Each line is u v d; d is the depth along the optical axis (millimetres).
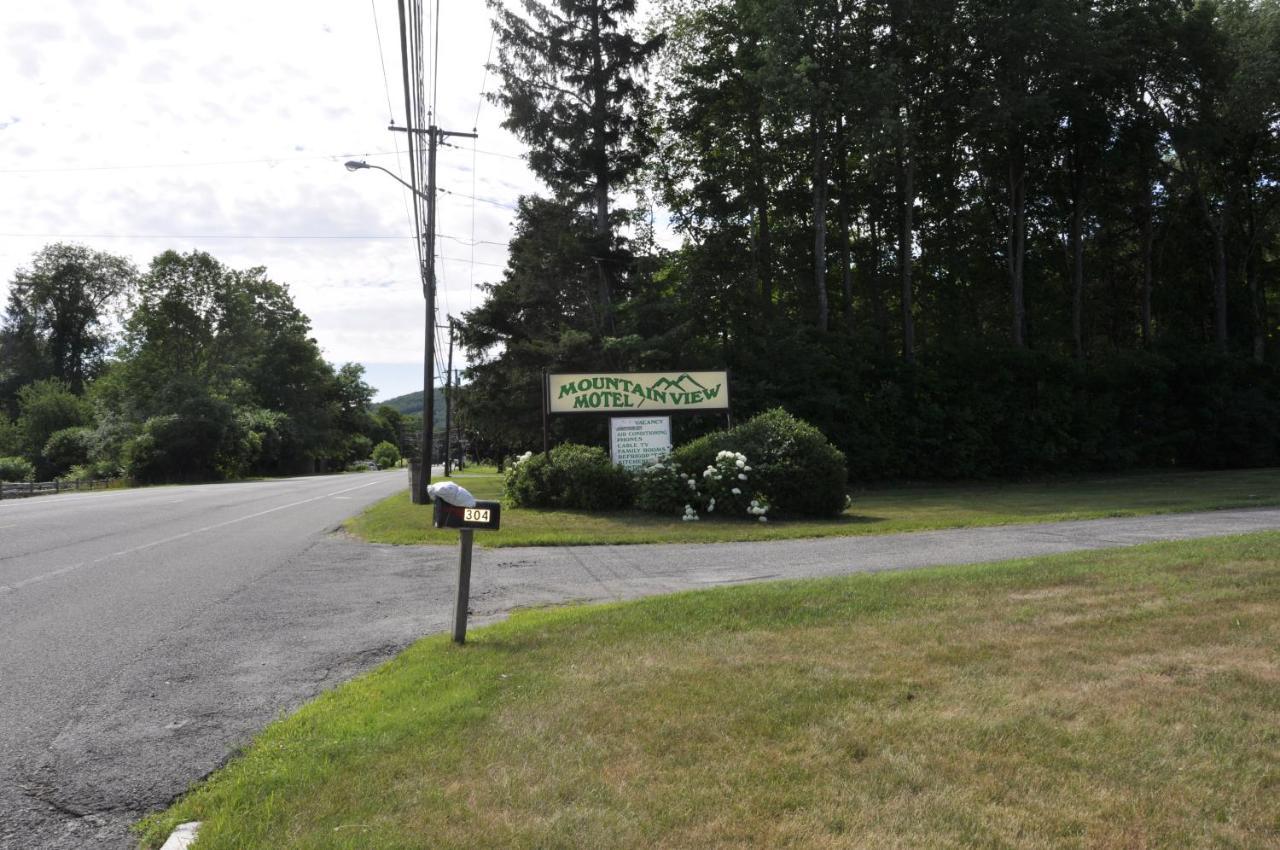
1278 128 38031
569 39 30578
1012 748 3889
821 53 31141
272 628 7609
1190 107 36562
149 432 56531
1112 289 42875
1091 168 37438
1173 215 40562
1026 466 34938
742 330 32750
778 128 33344
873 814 3297
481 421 33938
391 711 4777
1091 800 3369
